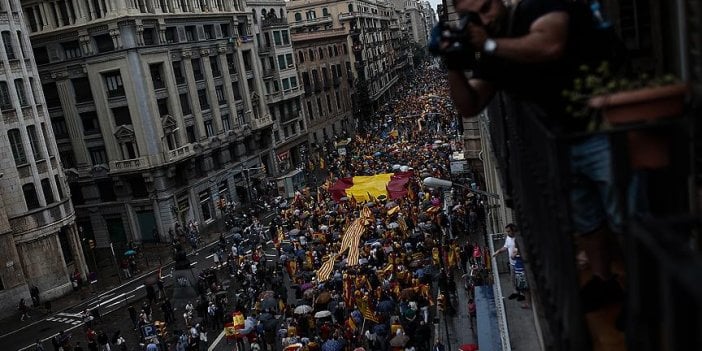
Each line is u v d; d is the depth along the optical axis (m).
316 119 86.81
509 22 4.22
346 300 26.61
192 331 28.75
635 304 2.57
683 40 3.89
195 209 57.88
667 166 3.18
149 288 37.91
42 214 43.06
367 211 37.31
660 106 3.16
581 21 4.14
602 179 3.91
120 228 56.47
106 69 52.75
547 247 4.25
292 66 78.62
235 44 66.31
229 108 64.88
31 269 42.44
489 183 25.66
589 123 3.95
